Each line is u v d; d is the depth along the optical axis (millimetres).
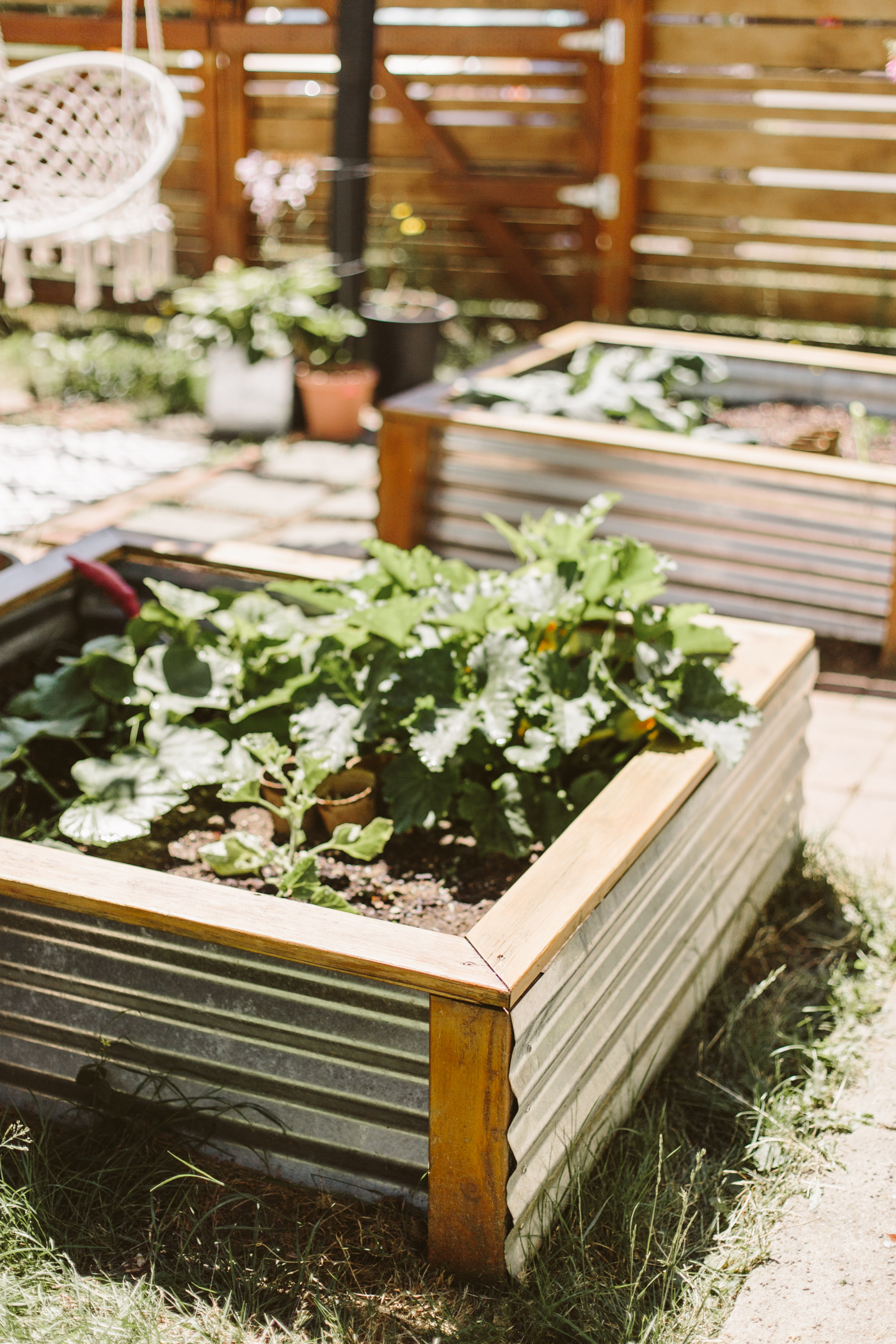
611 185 6457
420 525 4094
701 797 2076
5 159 3041
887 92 5684
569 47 6145
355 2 5230
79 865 1782
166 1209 1778
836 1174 1919
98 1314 1630
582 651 2393
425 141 6652
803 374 4871
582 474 3812
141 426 5832
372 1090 1672
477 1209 1627
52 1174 1813
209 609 2520
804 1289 1726
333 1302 1632
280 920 1650
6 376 6488
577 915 1659
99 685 2430
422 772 2184
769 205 6152
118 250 2838
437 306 6129
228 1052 1756
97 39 6824
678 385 5027
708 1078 2070
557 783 2289
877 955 2424
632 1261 1702
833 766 3135
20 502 4789
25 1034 1896
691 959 2125
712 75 5949
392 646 2289
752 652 2445
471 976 1518
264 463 5348
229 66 6672
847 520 3547
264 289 5555
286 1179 1808
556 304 6887
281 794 2270
